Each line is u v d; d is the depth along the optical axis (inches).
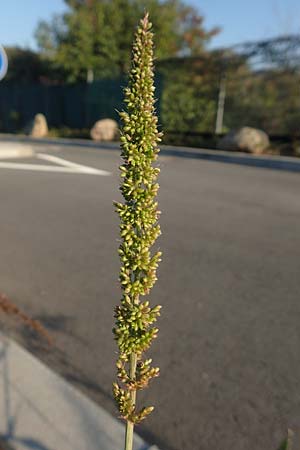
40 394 97.1
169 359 117.8
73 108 964.0
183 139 742.5
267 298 157.4
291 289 165.6
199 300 155.3
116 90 848.9
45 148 730.2
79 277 179.6
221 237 235.3
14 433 84.9
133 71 37.2
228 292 162.6
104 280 176.6
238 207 307.6
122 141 38.4
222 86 695.7
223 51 675.4
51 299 157.4
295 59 587.5
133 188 39.3
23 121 1090.1
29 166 511.5
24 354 114.3
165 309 147.6
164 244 221.6
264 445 87.8
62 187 384.5
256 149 605.9
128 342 44.1
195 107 740.7
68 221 273.1
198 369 113.4
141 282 42.4
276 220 272.2
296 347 124.2
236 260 198.5
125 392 47.3
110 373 112.1
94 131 830.5
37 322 139.0
